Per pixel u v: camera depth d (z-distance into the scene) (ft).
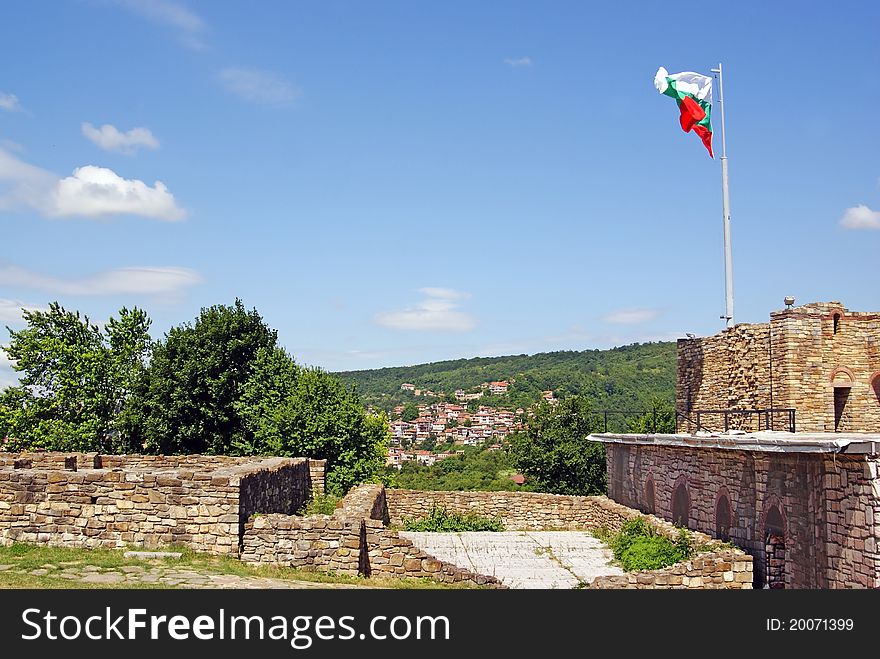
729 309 80.28
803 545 43.93
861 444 37.47
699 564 47.80
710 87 82.33
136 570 44.98
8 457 79.20
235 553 50.72
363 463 112.68
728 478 55.31
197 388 118.11
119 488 51.70
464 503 87.15
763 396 74.28
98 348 135.33
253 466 67.97
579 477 138.10
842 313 72.64
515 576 56.90
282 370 122.21
